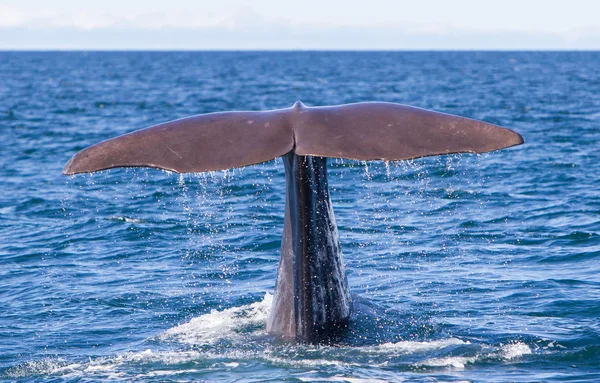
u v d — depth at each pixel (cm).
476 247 4625
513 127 11038
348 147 2292
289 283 2692
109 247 4878
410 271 4116
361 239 4791
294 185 2566
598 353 2812
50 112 14988
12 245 4988
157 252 4725
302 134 2353
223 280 4081
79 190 6775
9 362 2877
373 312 3000
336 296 2709
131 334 3216
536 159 7938
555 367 2670
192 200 6169
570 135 10031
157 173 7381
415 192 6191
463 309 3419
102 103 17562
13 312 3581
